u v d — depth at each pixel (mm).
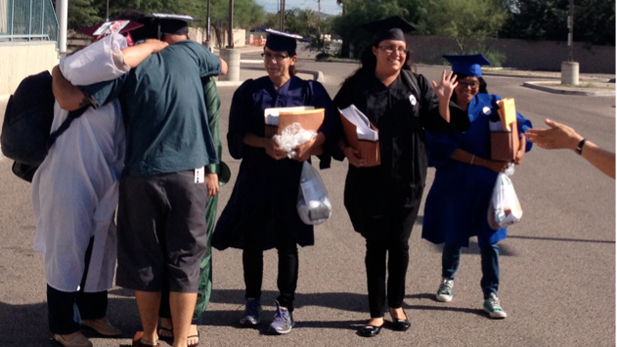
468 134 4945
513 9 49281
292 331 4621
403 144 4445
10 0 16688
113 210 4102
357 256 6258
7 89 15914
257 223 4539
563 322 4871
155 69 3861
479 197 4938
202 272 4297
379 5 49094
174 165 3842
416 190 4500
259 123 4500
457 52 47938
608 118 18609
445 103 4344
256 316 4695
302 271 5820
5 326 4504
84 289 4156
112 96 3842
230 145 4551
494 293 4977
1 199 7762
